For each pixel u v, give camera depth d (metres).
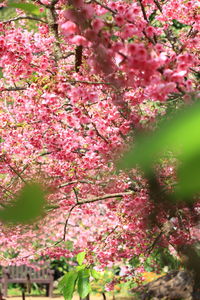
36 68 5.21
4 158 5.22
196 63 3.96
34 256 6.66
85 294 3.04
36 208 0.46
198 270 0.59
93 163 4.40
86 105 4.25
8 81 5.68
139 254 5.37
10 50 4.96
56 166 4.95
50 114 5.01
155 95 1.73
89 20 1.18
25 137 5.20
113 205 5.37
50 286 11.51
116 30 1.98
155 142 0.44
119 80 1.12
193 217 0.59
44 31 5.57
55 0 4.56
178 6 4.73
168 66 1.85
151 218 0.56
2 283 11.56
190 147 0.42
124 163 0.47
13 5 1.08
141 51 1.54
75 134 4.96
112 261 5.39
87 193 5.11
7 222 0.45
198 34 5.09
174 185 0.54
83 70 3.91
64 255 6.85
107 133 4.35
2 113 5.62
